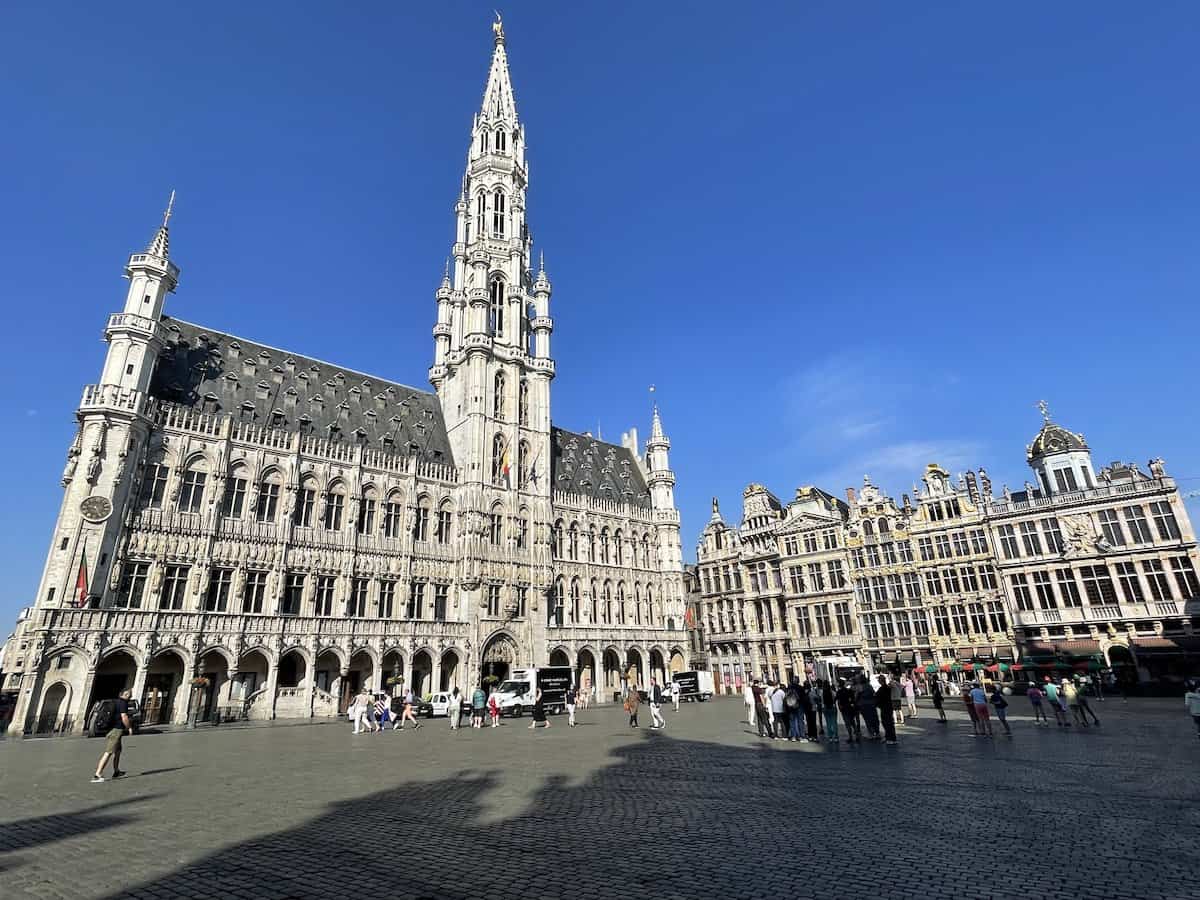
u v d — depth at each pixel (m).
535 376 73.62
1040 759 19.78
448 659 59.50
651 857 10.54
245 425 52.38
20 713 37.03
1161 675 51.97
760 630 78.75
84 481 42.19
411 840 11.87
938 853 10.42
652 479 85.62
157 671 43.97
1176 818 12.31
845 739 26.23
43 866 10.50
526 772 19.72
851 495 73.62
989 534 62.47
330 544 53.66
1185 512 53.34
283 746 28.30
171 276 49.75
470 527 61.50
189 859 10.84
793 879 9.32
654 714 34.84
